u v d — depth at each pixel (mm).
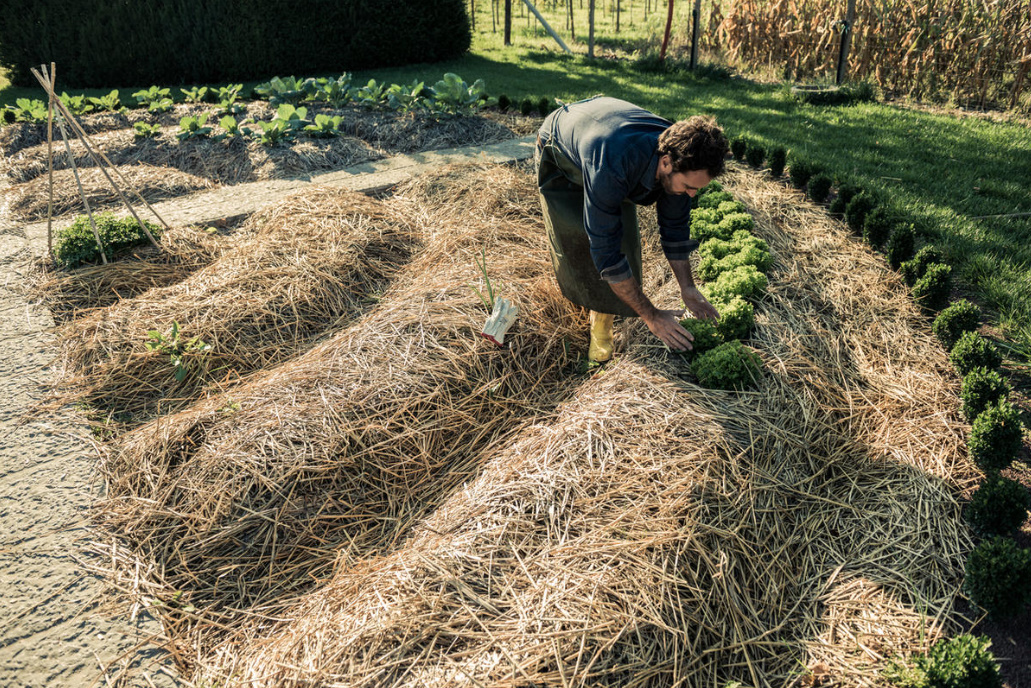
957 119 9109
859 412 3527
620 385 3453
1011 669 2340
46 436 3395
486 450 3369
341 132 8305
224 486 2982
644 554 2533
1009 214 5734
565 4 21156
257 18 12438
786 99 10281
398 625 2348
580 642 2271
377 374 3551
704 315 3537
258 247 4957
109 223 5051
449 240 5156
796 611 2604
